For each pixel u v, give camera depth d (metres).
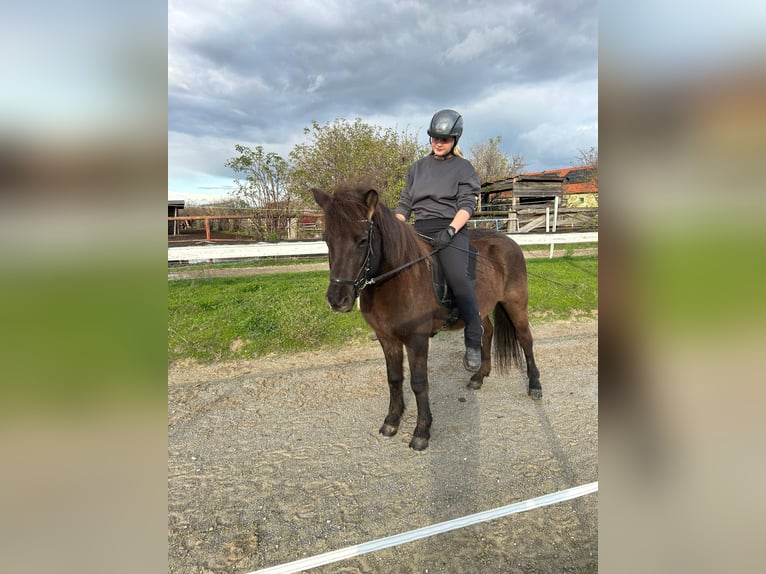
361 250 2.45
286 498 2.47
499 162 27.33
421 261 2.87
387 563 1.98
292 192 9.95
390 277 2.71
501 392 3.92
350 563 1.98
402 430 3.24
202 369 4.37
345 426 3.30
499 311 3.91
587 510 2.30
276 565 2.00
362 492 2.51
